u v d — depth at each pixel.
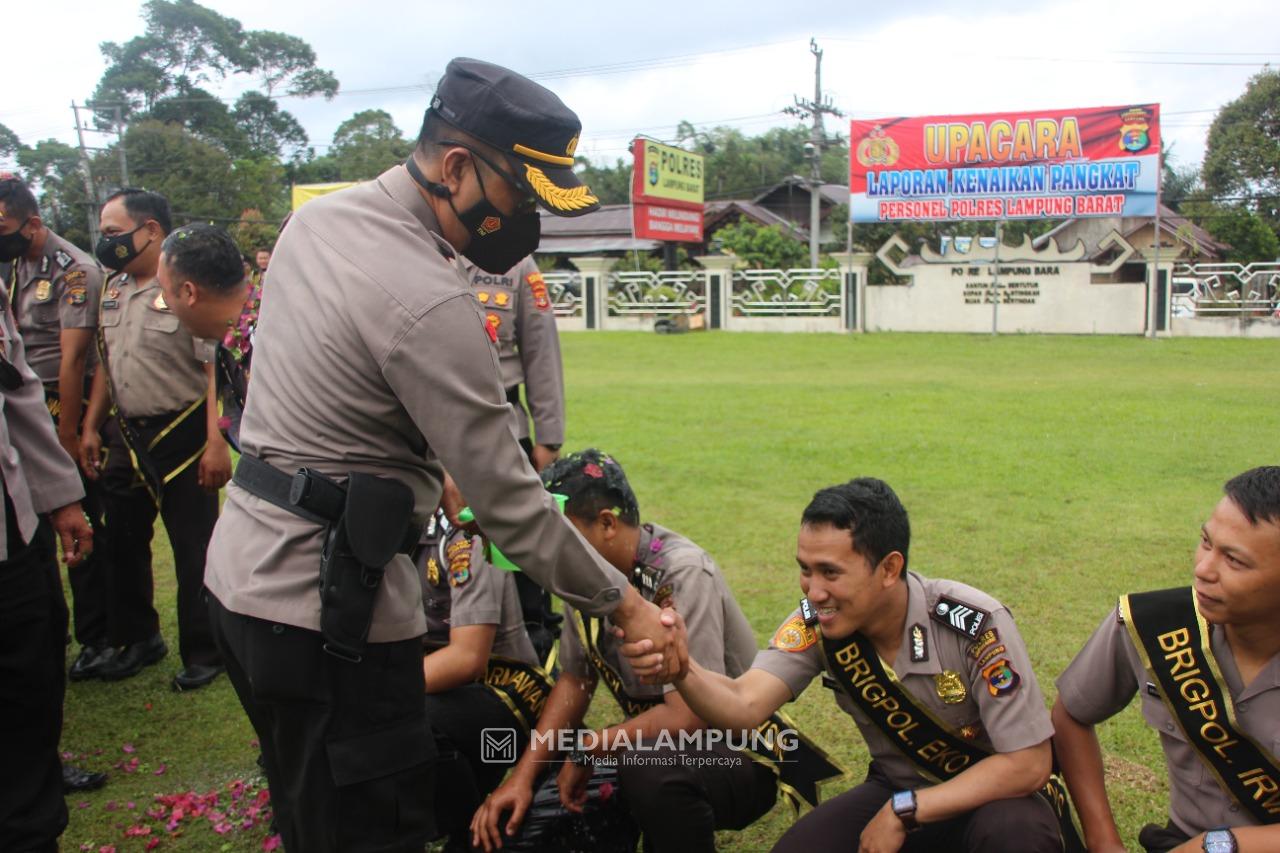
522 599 3.62
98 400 4.32
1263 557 1.89
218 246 3.12
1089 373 14.65
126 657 4.36
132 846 3.04
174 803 3.24
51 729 2.86
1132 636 2.18
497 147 1.99
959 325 22.20
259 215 34.12
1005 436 9.35
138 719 3.92
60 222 33.69
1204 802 2.20
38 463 3.19
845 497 2.23
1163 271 20.03
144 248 4.05
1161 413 10.55
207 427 4.06
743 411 11.20
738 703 2.34
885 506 2.24
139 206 4.04
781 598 4.97
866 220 22.19
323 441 1.99
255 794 3.30
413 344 1.90
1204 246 28.88
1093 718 2.36
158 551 6.17
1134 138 19.81
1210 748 2.11
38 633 2.80
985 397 12.08
